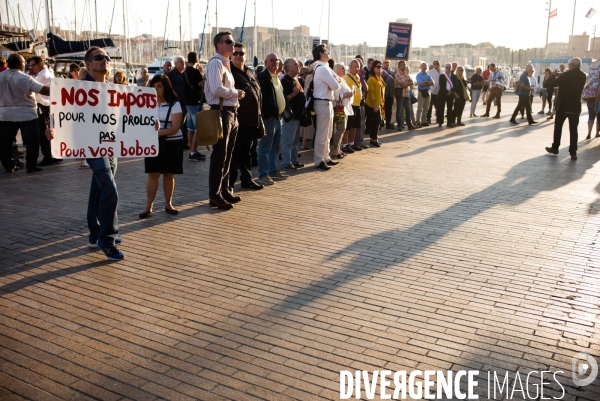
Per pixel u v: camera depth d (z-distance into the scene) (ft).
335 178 31.19
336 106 36.73
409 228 21.77
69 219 22.39
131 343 12.68
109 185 17.76
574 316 14.35
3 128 31.17
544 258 18.57
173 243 19.77
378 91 41.68
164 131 21.68
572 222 22.79
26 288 15.70
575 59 37.14
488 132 54.13
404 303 14.96
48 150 34.47
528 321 14.02
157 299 15.08
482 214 23.86
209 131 22.54
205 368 11.67
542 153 40.65
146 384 11.07
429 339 13.02
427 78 58.85
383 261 18.12
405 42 62.34
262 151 29.27
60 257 18.21
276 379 11.29
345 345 12.68
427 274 17.04
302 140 44.65
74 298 15.08
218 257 18.39
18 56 30.76
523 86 60.49
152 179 22.63
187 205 24.98
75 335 13.03
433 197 26.86
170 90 21.97
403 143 46.01
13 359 11.93
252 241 20.08
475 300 15.21
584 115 74.69
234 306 14.69
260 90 27.55
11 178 30.42
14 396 10.61
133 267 17.43
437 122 59.72
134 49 147.23
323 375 11.46
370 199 26.37
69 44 71.26
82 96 17.83
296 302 14.96
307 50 169.89
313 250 19.15
